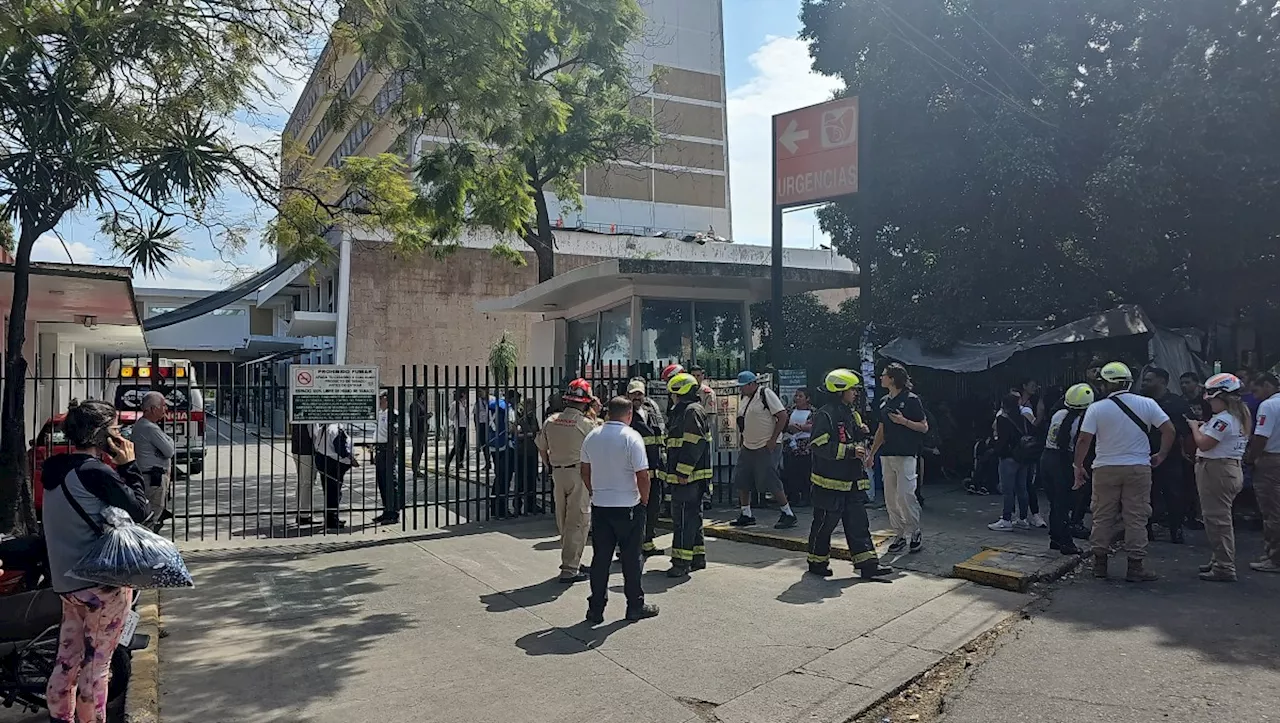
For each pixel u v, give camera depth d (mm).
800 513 10719
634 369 12016
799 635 6043
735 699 4934
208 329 41156
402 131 11648
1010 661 5465
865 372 11609
